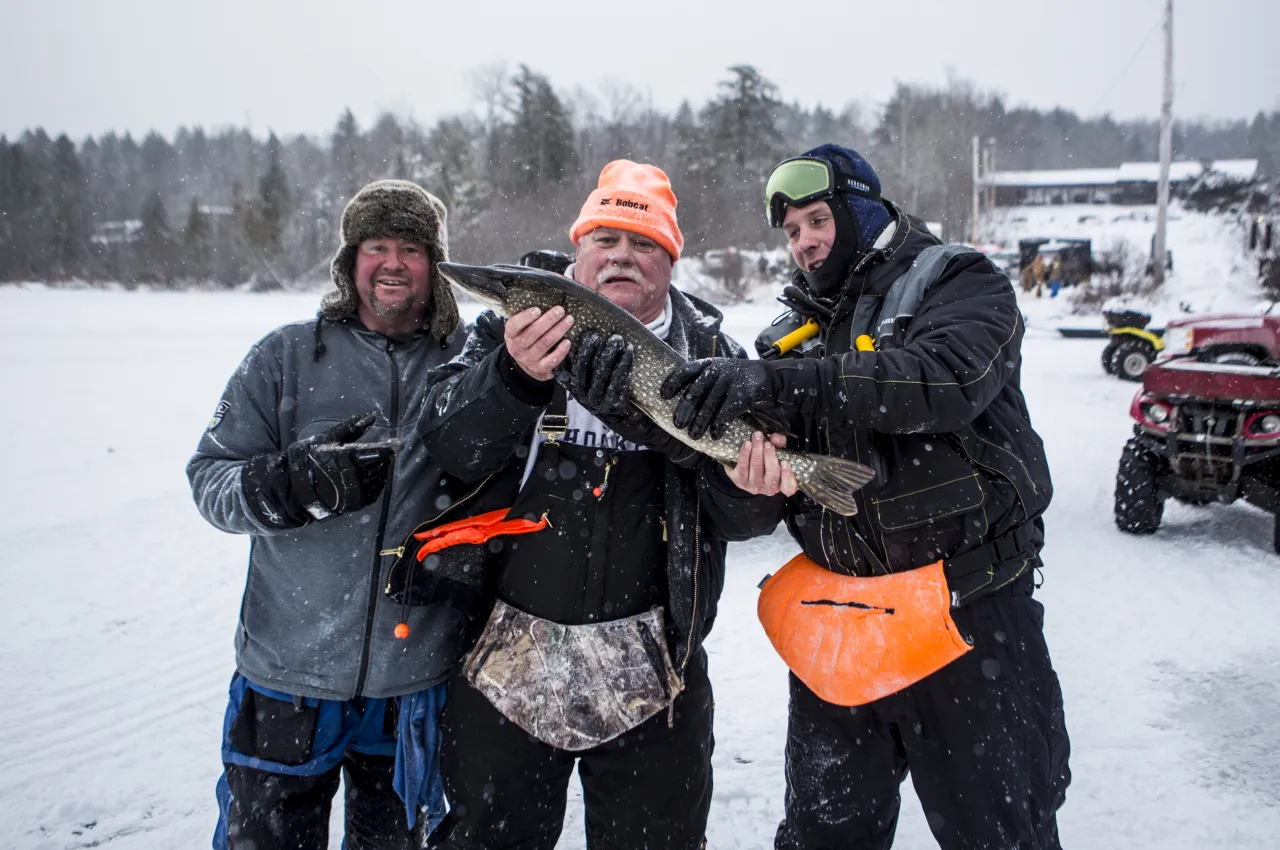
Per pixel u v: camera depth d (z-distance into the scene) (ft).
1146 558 21.11
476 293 7.29
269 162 255.70
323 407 9.12
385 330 9.52
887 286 8.70
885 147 222.28
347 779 9.81
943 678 8.24
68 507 25.36
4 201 215.72
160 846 11.14
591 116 249.96
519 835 8.45
